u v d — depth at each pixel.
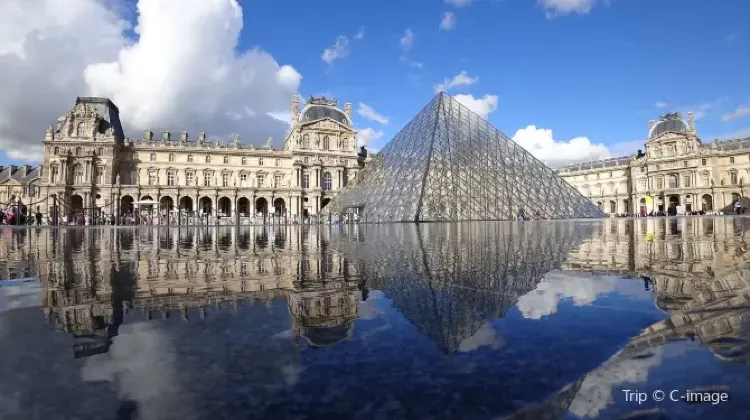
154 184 115.19
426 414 1.97
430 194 54.53
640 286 5.68
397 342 3.28
